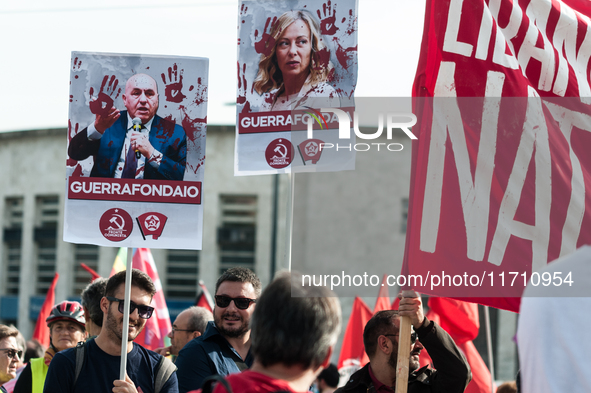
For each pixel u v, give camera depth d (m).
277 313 3.24
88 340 5.84
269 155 6.53
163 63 6.26
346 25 6.47
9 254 37.59
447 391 5.72
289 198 6.47
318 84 6.46
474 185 5.74
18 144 37.47
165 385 5.79
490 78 5.96
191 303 34.00
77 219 6.12
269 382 3.09
